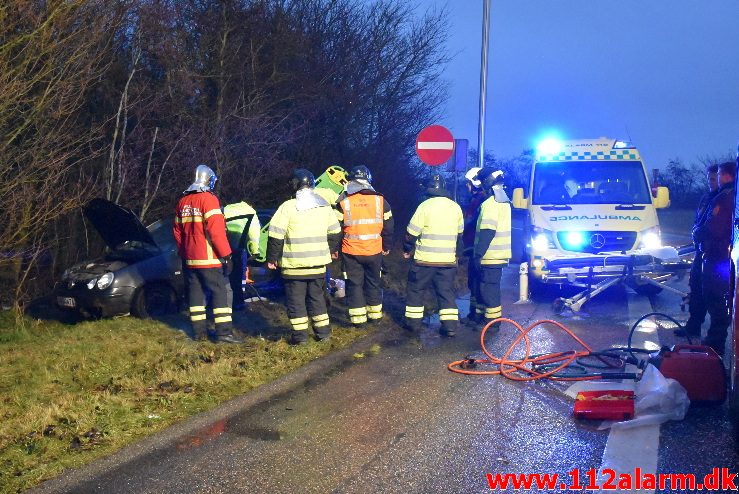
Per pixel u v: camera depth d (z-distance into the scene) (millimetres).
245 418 6059
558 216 11805
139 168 11711
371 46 16703
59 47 8781
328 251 8391
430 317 10297
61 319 9820
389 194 17062
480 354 8156
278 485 4809
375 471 5012
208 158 12055
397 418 6055
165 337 8570
